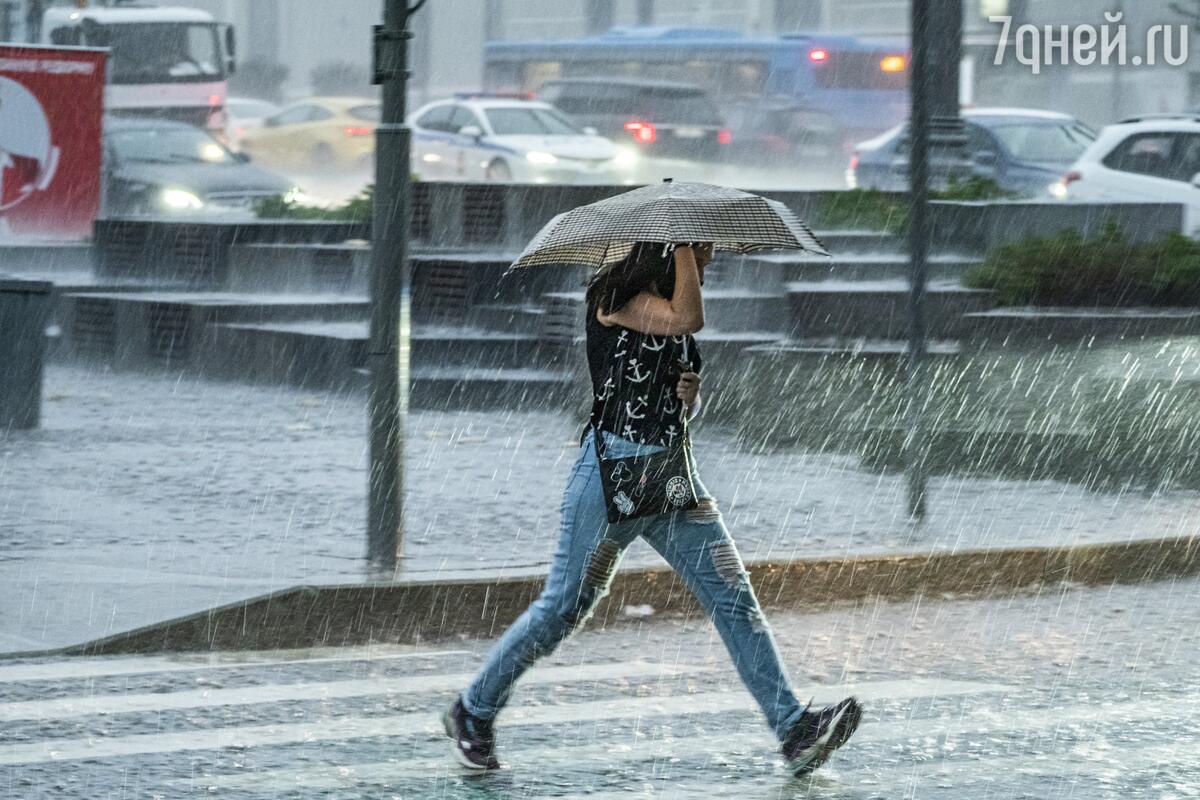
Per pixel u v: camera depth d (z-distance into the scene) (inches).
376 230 943.7
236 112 4923.7
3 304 1450.5
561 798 627.5
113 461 1305.4
